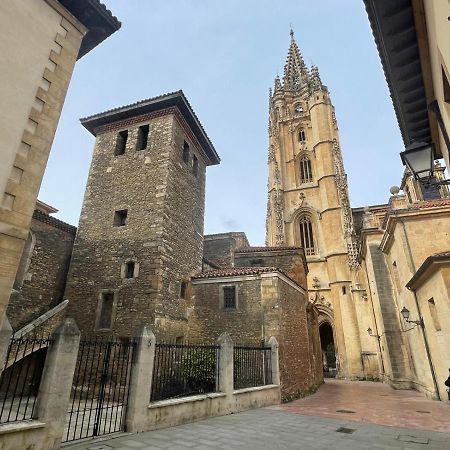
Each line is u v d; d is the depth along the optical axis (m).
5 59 6.04
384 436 8.15
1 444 5.31
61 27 7.39
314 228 38.69
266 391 12.77
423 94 6.59
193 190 19.52
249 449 6.68
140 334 8.41
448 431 8.80
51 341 6.66
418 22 5.38
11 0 6.41
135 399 7.75
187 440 7.14
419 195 25.95
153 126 18.20
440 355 13.82
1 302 5.27
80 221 16.92
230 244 26.84
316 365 22.08
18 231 5.67
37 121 6.38
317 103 44.00
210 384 11.88
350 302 31.84
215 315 15.73
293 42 57.91
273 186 42.91
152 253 14.77
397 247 18.91
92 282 15.17
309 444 7.22
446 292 12.27
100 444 6.58
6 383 11.95
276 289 15.10
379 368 27.56
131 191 16.80
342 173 38.75
